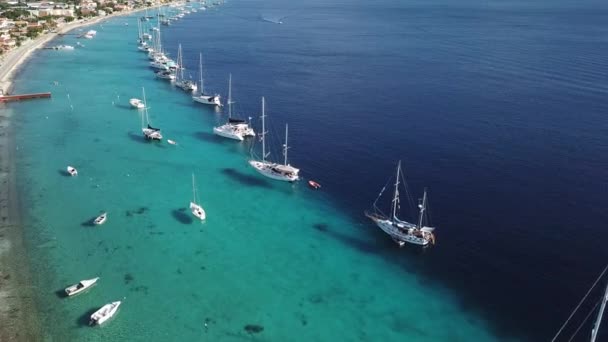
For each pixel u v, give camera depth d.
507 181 99.62
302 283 72.06
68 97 161.88
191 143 125.19
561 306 66.06
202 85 171.50
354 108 151.12
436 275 73.62
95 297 67.50
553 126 129.88
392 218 86.88
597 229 82.06
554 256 75.81
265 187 101.88
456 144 119.56
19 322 62.31
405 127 132.75
